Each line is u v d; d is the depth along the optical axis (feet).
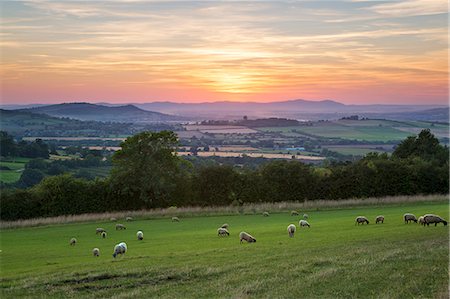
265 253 104.17
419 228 135.95
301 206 247.70
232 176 277.64
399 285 71.00
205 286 77.20
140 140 263.08
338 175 283.59
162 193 269.44
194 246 125.18
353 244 111.24
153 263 97.35
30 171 315.17
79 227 204.13
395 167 284.00
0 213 239.91
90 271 90.48
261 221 197.98
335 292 69.97
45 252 132.05
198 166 287.89
